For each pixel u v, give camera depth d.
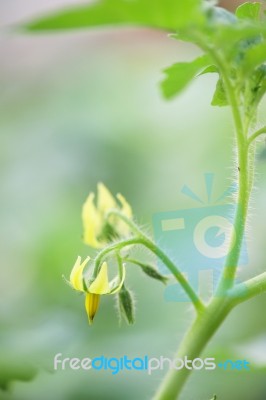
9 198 0.67
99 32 0.90
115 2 0.25
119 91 0.79
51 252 0.60
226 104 0.33
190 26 0.27
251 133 0.33
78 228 0.63
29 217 0.65
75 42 0.91
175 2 0.26
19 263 0.60
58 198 0.67
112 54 0.88
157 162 0.69
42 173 0.69
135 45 0.88
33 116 0.80
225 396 0.47
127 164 0.69
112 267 0.43
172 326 0.50
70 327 0.47
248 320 0.51
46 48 0.92
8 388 0.44
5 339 0.45
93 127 0.73
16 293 0.57
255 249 0.52
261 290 0.34
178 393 0.34
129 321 0.35
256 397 0.47
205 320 0.34
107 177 0.69
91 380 0.47
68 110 0.78
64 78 0.88
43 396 0.46
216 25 0.28
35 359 0.44
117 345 0.47
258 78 0.32
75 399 0.46
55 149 0.71
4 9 0.94
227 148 0.67
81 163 0.70
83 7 0.25
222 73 0.30
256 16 0.32
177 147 0.69
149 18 0.26
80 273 0.34
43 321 0.47
